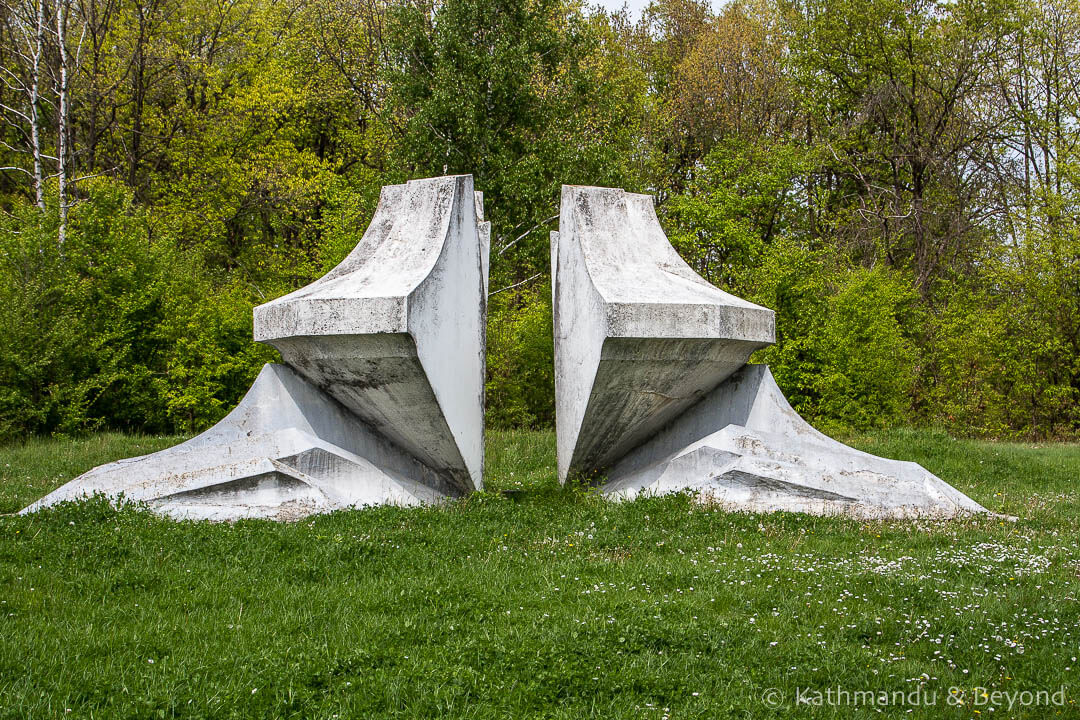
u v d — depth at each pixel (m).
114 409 18.64
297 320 9.55
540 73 24.91
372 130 29.48
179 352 18.47
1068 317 24.17
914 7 28.86
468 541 8.13
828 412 18.78
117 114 27.88
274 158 27.75
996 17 27.55
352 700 4.66
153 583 6.75
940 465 14.41
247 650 5.33
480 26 24.33
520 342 19.45
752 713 4.64
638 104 29.17
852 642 5.69
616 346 9.60
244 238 30.11
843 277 20.58
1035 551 8.12
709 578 6.89
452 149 23.28
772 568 7.25
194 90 28.91
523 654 5.17
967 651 5.52
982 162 28.81
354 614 6.04
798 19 30.16
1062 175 24.92
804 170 26.72
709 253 25.52
